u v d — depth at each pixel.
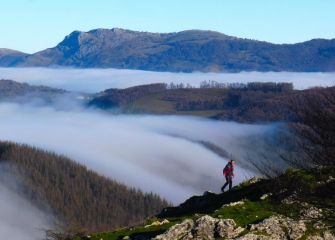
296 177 26.97
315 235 28.92
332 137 21.67
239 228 29.94
